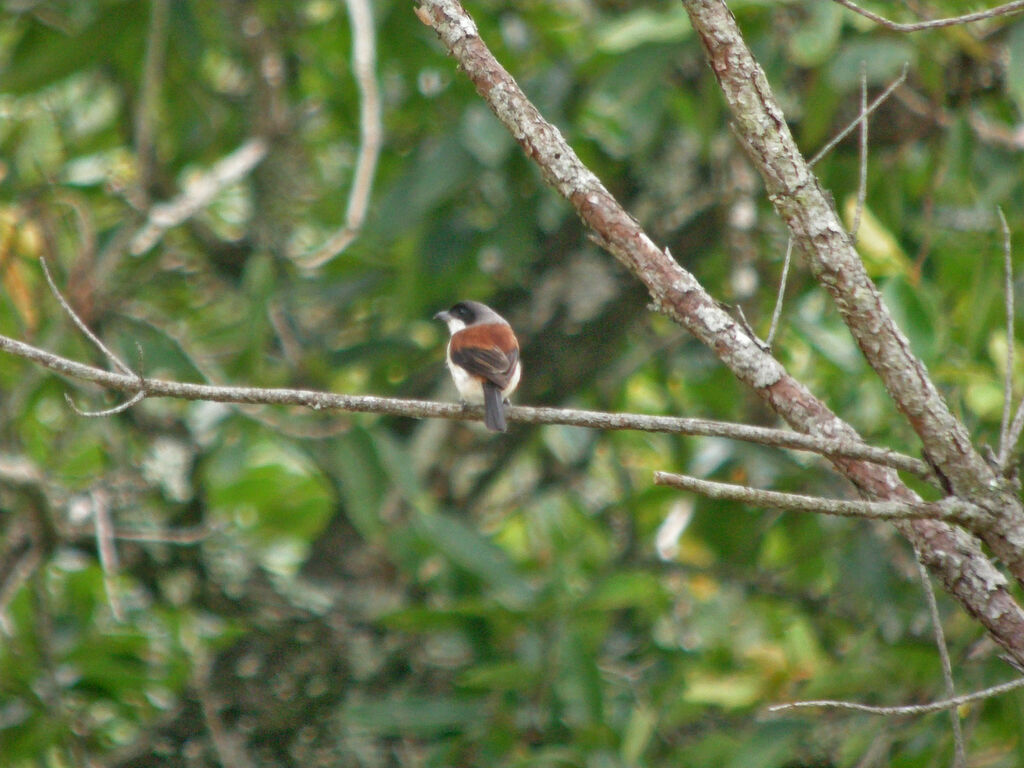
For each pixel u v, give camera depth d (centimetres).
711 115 1105
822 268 518
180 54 1220
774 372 546
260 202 1314
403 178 1105
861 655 960
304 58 1381
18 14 1236
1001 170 1057
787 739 934
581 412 547
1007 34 1066
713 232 1283
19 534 1148
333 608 1234
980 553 537
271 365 1245
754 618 1145
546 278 1355
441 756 1005
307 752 1158
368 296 1265
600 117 1273
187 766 1127
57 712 1045
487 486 1327
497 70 571
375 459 1077
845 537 1121
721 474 1204
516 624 1022
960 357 1081
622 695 1073
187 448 1258
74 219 1241
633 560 1243
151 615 1185
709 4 525
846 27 1081
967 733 888
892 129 1143
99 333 1147
